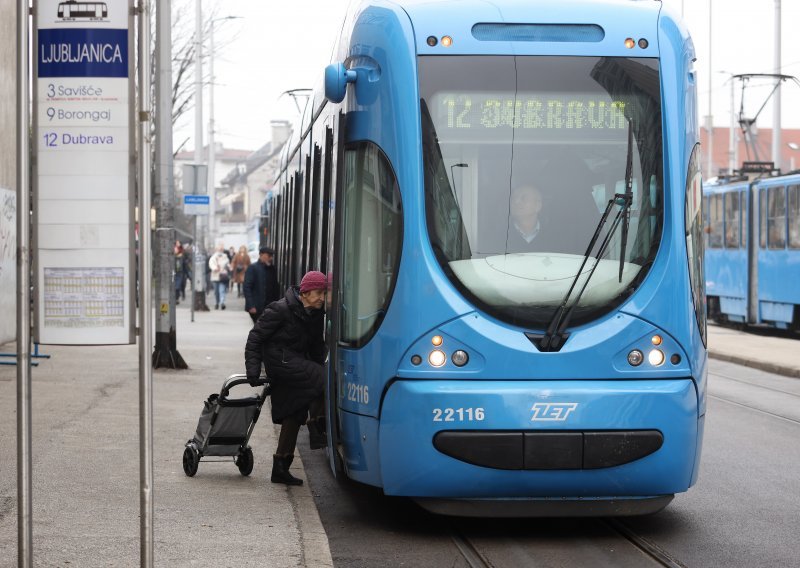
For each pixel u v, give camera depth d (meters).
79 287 7.85
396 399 10.21
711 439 16.80
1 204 26.58
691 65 11.22
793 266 37.69
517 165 10.54
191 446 12.81
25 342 7.18
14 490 11.57
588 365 10.11
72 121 7.82
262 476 12.97
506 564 9.66
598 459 9.97
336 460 11.60
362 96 11.12
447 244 10.36
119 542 9.59
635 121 10.70
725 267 43.22
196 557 9.22
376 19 11.14
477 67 10.67
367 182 10.95
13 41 27.73
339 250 11.48
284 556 9.30
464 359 10.11
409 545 10.35
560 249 10.41
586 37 10.84
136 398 18.95
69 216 7.84
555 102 10.66
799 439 16.83
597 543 10.43
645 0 11.34
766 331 42.59
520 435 9.91
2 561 8.84
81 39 7.80
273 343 12.52
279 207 25.81
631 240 10.45
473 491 10.05
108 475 12.54
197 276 50.72
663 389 10.14
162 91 23.70
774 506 12.09
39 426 15.80
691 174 10.83
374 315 10.62
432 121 10.55
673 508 12.00
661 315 10.31
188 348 29.64
